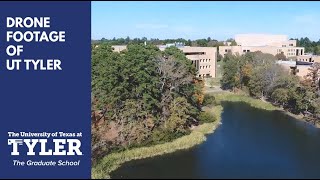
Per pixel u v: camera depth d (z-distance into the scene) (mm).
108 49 84812
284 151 61625
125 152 57938
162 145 61844
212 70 147250
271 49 178000
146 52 73000
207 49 145750
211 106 93000
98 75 70938
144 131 62750
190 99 77312
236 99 109062
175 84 72500
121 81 65312
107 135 60625
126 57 69438
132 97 66000
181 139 65312
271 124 80938
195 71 81312
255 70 110000
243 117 87250
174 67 73438
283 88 98500
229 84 122500
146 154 58875
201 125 76188
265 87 106000
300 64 117750
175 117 66625
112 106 63500
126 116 63094
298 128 78562
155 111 68562
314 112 86312
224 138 68875
